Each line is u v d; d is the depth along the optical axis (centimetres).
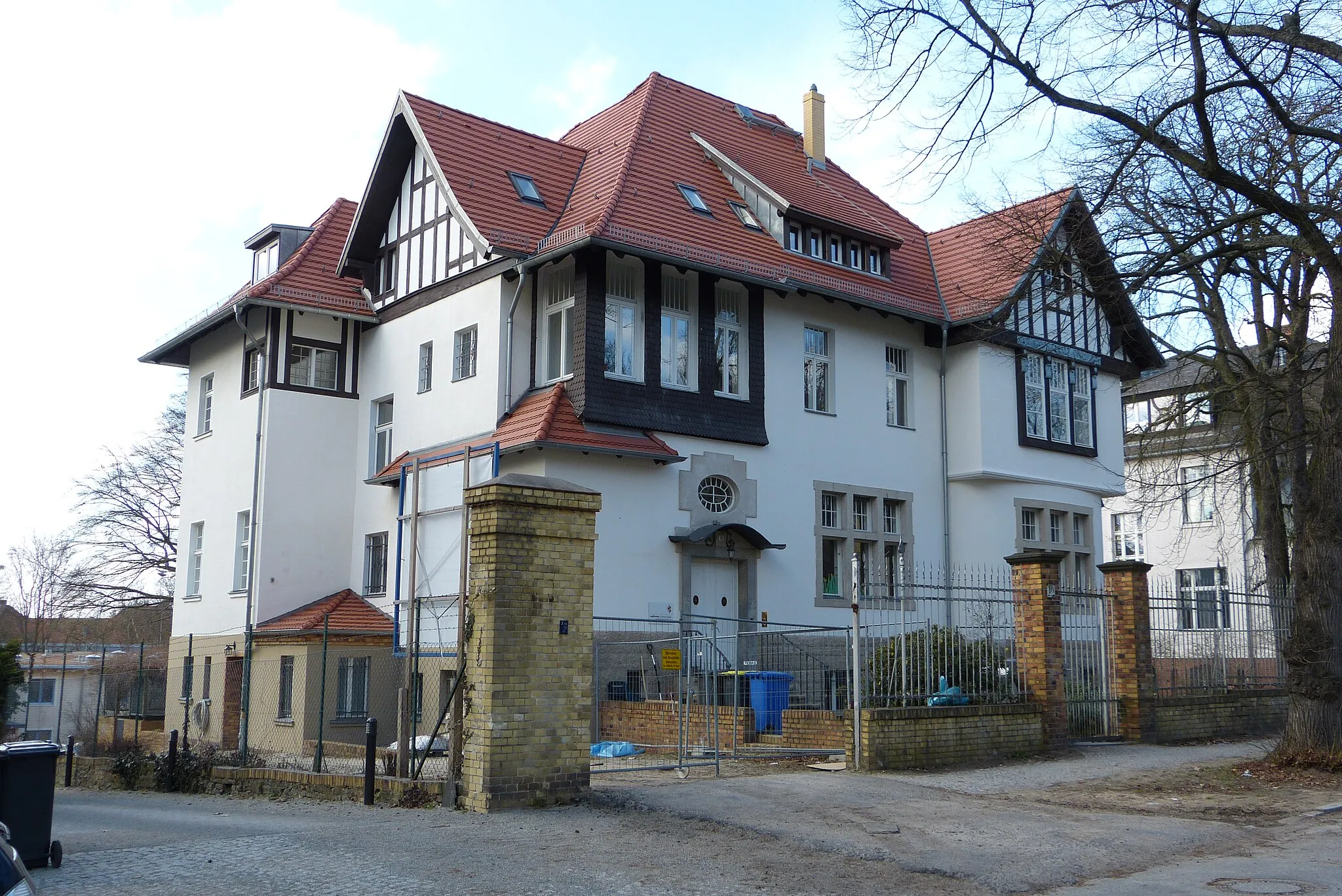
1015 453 2383
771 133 2666
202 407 2602
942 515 2366
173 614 2609
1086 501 2534
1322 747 1362
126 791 1709
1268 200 1323
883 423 2303
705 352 2019
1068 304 2477
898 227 2622
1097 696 1664
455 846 923
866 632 1436
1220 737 1752
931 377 2402
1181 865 906
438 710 1653
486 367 1970
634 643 1692
